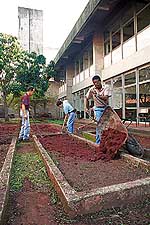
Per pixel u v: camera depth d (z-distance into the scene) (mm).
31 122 21469
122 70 15164
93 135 9156
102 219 2766
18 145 8109
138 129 10602
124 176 4059
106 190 3062
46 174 4516
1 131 12828
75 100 27094
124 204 3094
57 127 15211
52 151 6402
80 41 19984
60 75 34562
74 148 6816
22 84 22969
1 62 21047
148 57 12250
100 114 6758
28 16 45594
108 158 5371
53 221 2738
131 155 5363
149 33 12328
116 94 15633
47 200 3320
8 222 2707
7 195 3104
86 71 22328
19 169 4918
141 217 2793
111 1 13281
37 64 24219
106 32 17984
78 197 2896
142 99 13117
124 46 15188
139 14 13289
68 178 3990
